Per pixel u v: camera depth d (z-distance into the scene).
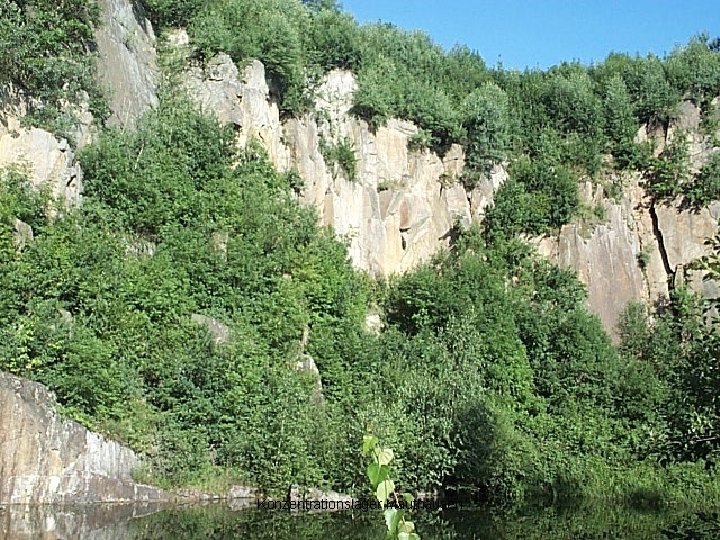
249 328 38.06
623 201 62.72
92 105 39.28
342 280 46.19
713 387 10.45
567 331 51.50
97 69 40.28
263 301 39.59
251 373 34.06
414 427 35.09
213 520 24.89
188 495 29.66
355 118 56.62
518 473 37.91
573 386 49.16
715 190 61.84
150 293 34.19
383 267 55.12
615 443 44.41
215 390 33.00
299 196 49.66
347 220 53.59
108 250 34.25
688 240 61.53
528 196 59.59
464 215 58.97
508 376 48.31
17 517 23.27
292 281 43.22
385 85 58.44
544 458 41.09
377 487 5.10
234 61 48.81
